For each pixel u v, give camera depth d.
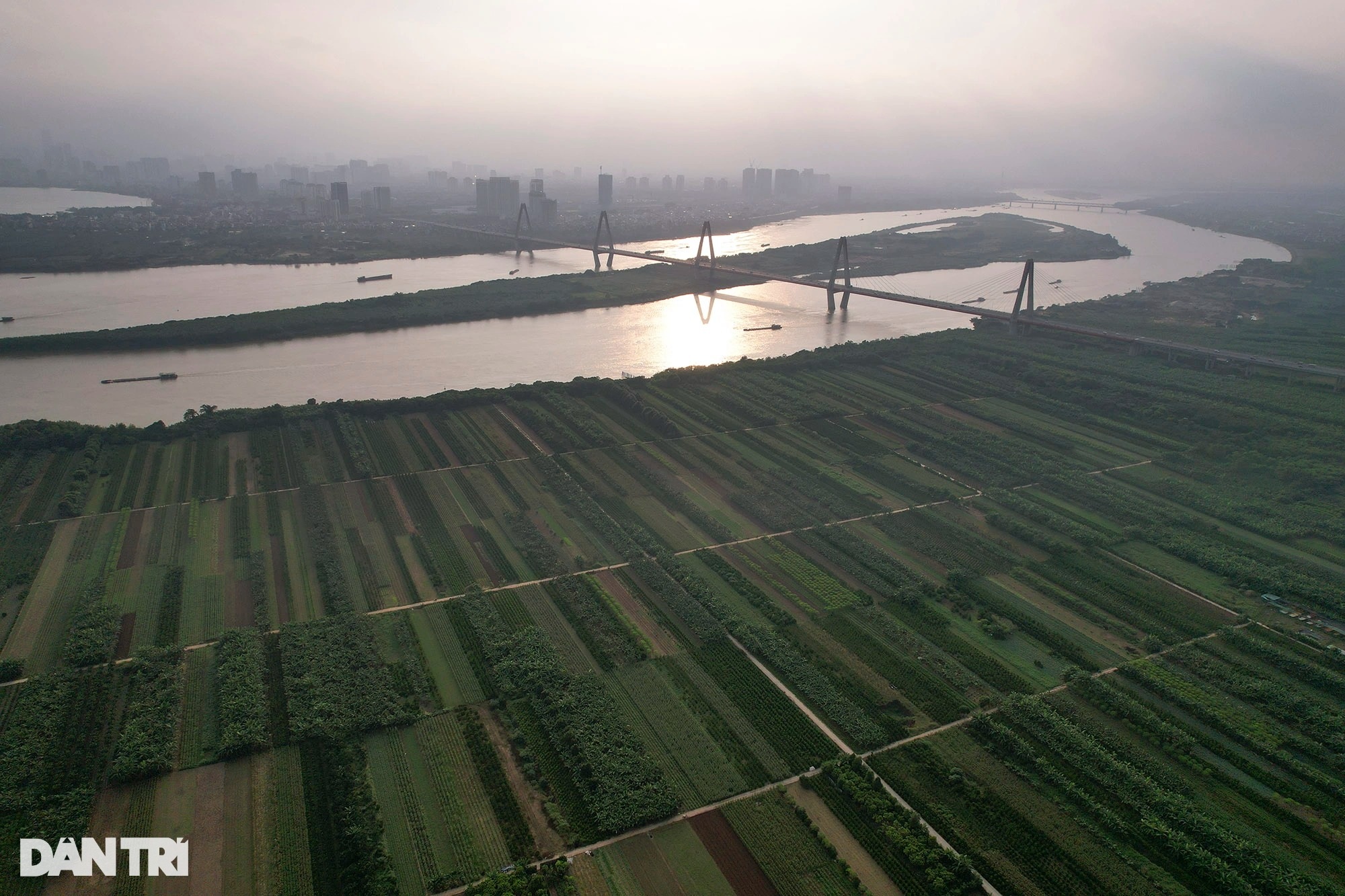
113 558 124.31
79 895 72.31
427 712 95.44
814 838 80.25
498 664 102.69
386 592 118.12
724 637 110.56
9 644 104.69
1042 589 123.94
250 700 94.38
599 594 118.50
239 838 78.81
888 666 105.50
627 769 86.88
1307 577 128.25
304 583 119.19
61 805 80.62
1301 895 74.38
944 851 78.31
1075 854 79.12
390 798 83.56
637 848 78.69
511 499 148.50
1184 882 76.81
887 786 87.06
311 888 73.94
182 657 102.75
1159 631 114.38
